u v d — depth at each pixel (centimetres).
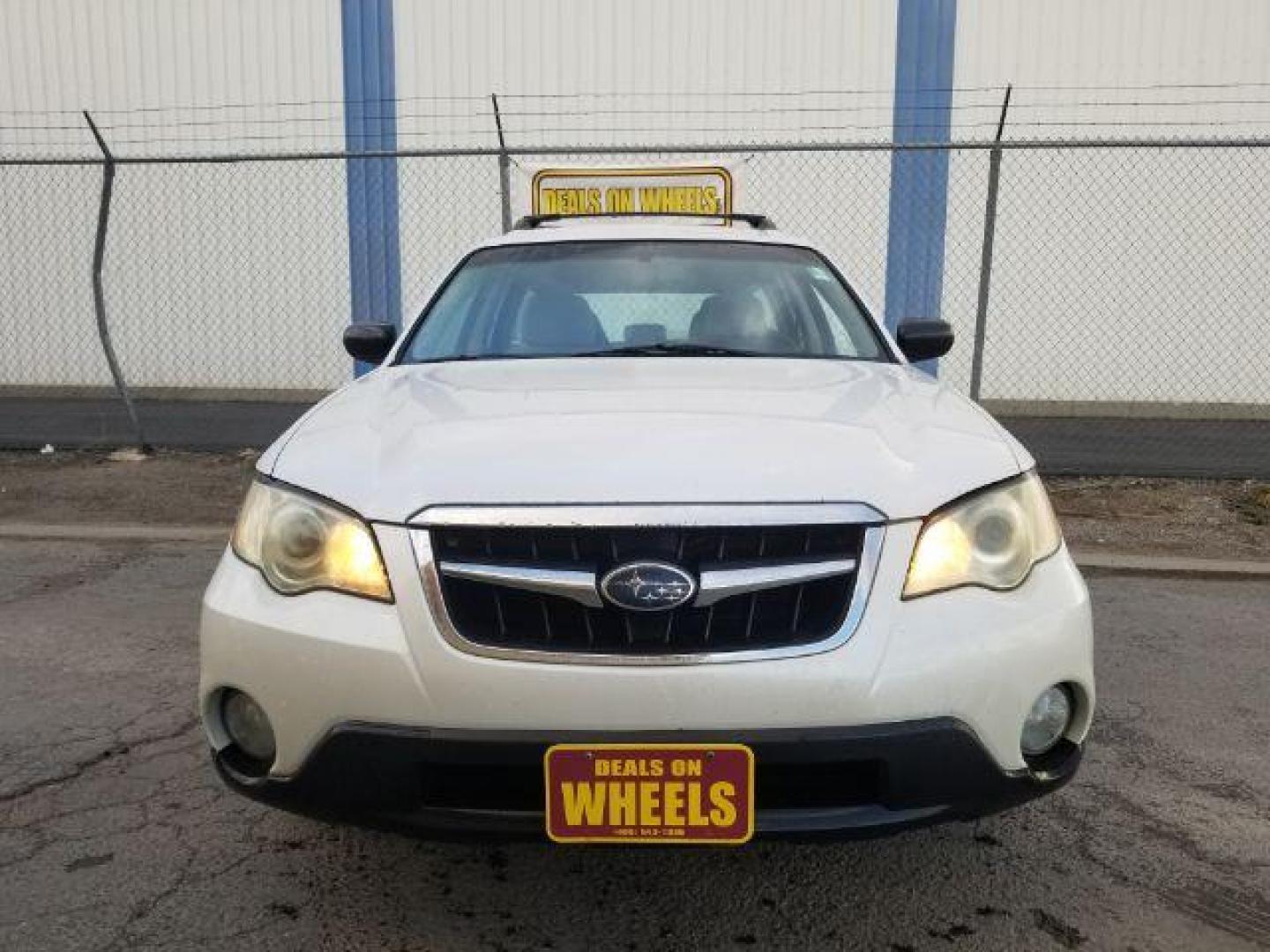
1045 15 1053
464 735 197
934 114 1074
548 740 196
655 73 1092
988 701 205
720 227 410
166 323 1175
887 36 1069
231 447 834
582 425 234
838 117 1083
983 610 210
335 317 1158
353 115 1123
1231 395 1086
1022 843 275
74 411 1064
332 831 279
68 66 1152
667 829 198
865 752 197
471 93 1110
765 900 249
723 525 202
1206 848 273
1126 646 429
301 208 1148
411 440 231
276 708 208
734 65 1084
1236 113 1052
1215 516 649
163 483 730
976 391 749
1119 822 286
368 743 200
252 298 1166
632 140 1105
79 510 660
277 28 1120
